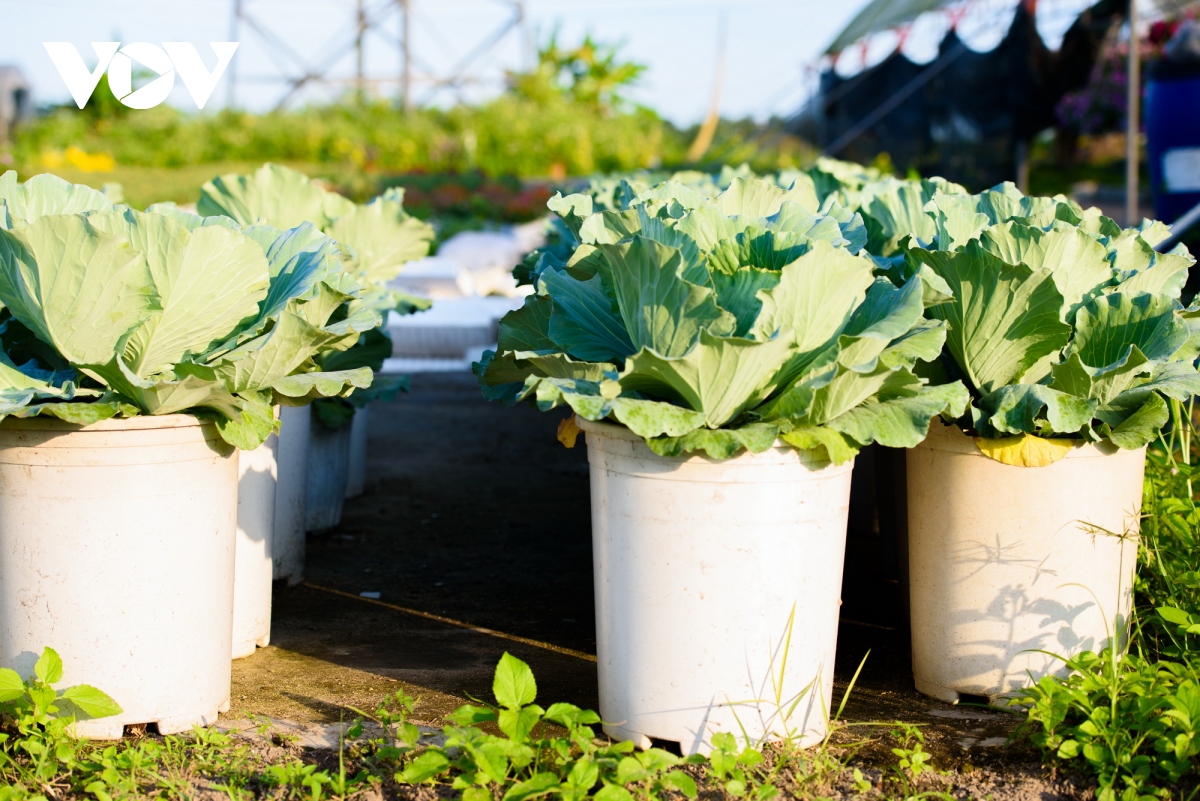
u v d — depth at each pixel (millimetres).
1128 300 2938
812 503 2639
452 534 5215
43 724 2652
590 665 3412
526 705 2705
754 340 2379
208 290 2629
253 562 3484
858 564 4613
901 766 2574
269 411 2818
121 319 2545
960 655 3006
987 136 13297
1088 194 17734
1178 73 8492
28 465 2602
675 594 2611
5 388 2609
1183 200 8578
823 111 15570
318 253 2924
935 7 13695
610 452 2662
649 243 2426
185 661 2789
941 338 2672
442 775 2578
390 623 3867
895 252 4117
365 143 28312
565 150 28625
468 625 3850
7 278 2529
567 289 2904
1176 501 3566
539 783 2322
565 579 4461
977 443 2889
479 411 8812
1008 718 2934
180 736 2791
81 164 26578
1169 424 4410
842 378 2543
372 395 4848
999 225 2947
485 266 14875
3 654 2709
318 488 5090
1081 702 2631
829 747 2744
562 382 2609
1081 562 2918
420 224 4852
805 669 2701
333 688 3191
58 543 2629
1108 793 2400
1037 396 2775
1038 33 12477
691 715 2645
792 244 2629
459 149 28125
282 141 28516
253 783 2555
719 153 17500
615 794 2281
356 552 4871
